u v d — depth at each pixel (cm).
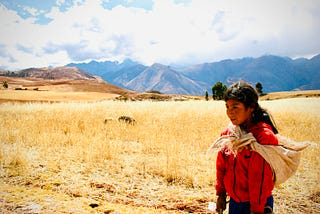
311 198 539
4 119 1275
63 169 632
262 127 241
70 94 10531
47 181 555
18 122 1189
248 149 239
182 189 565
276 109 1884
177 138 980
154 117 1436
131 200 499
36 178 570
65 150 798
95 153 735
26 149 784
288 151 241
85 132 1030
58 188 524
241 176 249
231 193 261
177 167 655
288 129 1200
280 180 240
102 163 689
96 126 1155
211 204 361
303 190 572
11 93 8962
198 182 587
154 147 863
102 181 573
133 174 630
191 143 912
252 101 243
